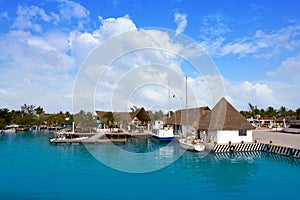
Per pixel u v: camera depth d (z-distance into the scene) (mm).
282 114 102875
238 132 33750
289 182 18750
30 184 18109
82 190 16688
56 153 33312
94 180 19109
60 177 20016
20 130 79562
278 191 16609
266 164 25250
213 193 16203
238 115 34656
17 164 25641
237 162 26281
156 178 19750
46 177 20078
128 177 19844
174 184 18109
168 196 15609
